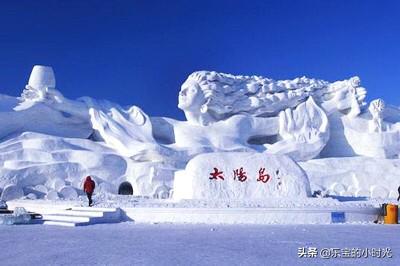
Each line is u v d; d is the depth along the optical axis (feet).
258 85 138.21
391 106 148.36
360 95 144.05
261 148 130.52
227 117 135.33
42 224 61.41
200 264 32.99
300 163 128.67
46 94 117.50
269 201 72.38
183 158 116.37
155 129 127.85
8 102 115.34
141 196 100.22
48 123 118.62
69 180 104.73
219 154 78.43
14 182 98.99
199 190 75.66
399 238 49.21
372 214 70.13
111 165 110.11
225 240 45.68
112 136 116.37
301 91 140.26
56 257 35.58
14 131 114.01
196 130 127.13
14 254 37.11
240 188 76.38
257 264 33.24
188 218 65.10
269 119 136.05
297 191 77.30
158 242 43.68
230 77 135.85
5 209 76.64
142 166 110.22
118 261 33.96
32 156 107.04
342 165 130.00
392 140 139.03
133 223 62.85
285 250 39.70
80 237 47.09
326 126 136.98
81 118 122.11
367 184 124.88
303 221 66.64
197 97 127.95
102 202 75.56
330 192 118.32
